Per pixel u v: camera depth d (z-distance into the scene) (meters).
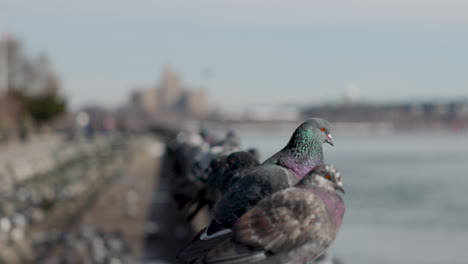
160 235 21.31
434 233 44.59
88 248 21.94
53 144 82.94
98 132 131.12
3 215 25.25
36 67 132.88
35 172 54.06
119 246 21.28
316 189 4.98
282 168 5.90
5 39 127.88
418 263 35.59
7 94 113.38
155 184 40.94
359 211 54.88
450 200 61.62
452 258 36.84
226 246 4.82
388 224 48.22
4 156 50.59
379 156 139.75
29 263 21.31
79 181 45.06
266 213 4.86
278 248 4.78
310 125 6.27
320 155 6.27
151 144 97.69
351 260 36.12
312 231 4.81
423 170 96.69
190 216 7.74
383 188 71.88
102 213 30.22
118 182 43.31
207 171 9.04
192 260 5.27
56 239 23.41
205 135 19.62
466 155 145.62
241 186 5.68
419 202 60.69
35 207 30.39
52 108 120.88
